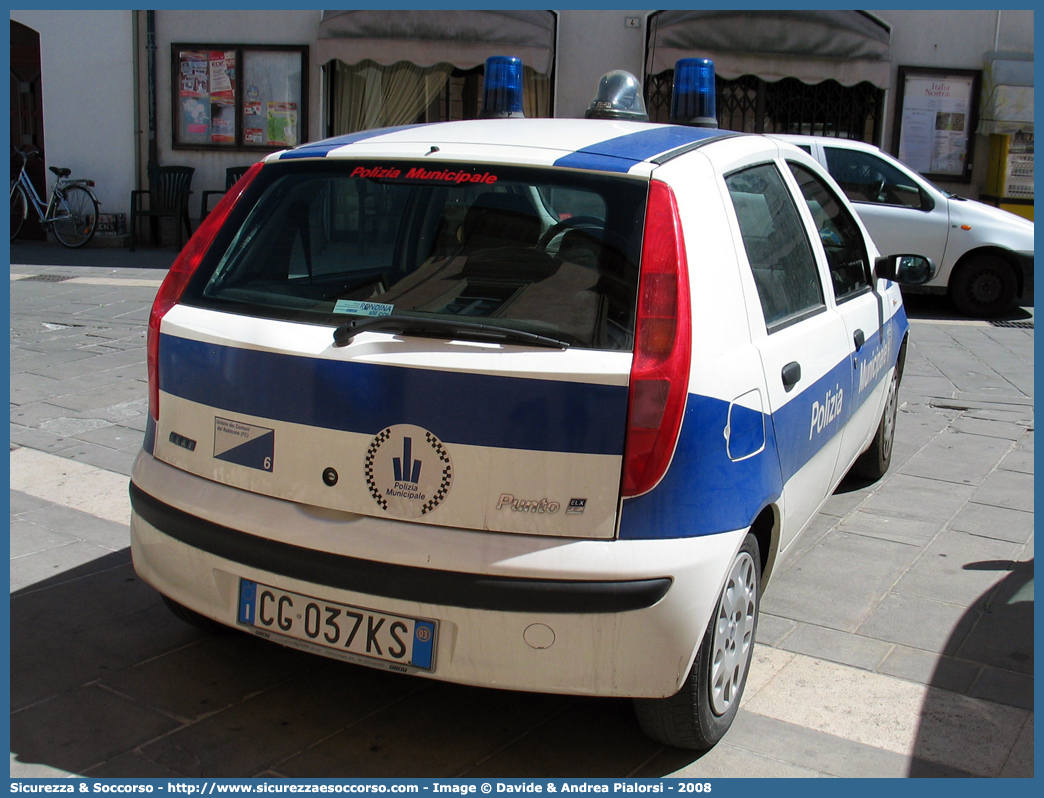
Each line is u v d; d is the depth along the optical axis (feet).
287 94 43.11
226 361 8.54
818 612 11.94
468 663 7.77
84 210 44.29
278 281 8.90
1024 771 8.86
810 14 39.04
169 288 9.40
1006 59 41.29
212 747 8.83
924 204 33.60
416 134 9.71
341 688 9.91
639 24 41.45
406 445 7.77
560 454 7.58
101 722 9.14
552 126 10.03
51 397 20.31
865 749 9.14
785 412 9.55
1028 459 18.33
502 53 38.96
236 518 8.35
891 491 16.46
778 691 10.11
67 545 13.20
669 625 7.72
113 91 43.62
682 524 7.79
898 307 16.31
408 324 7.91
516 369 7.59
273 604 8.31
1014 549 13.99
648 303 7.82
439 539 7.67
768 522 9.80
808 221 11.78
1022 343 29.30
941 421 20.94
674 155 8.90
